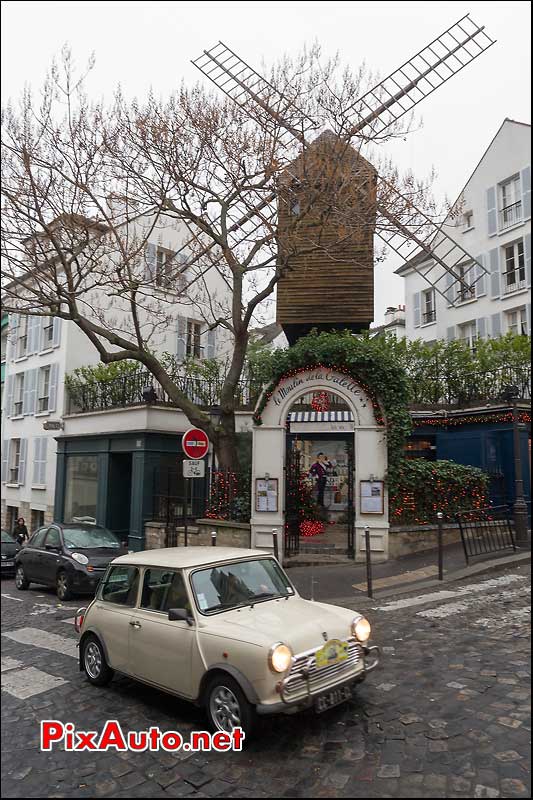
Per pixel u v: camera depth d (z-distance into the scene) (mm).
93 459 20844
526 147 25344
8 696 6195
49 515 23750
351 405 13422
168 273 17172
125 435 19219
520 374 18234
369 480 13172
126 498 20297
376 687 5906
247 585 5828
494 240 26531
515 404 14961
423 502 13852
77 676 6820
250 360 20062
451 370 20016
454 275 19938
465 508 14273
